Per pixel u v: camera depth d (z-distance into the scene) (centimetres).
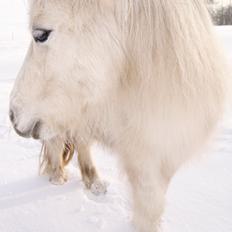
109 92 172
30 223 245
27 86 175
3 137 411
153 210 204
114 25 160
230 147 345
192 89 160
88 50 161
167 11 154
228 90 191
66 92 170
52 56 165
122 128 183
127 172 202
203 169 305
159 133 171
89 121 195
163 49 156
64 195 283
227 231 225
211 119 187
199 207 252
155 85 160
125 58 165
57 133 194
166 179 209
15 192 287
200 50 161
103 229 235
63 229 237
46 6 158
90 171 293
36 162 343
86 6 157
